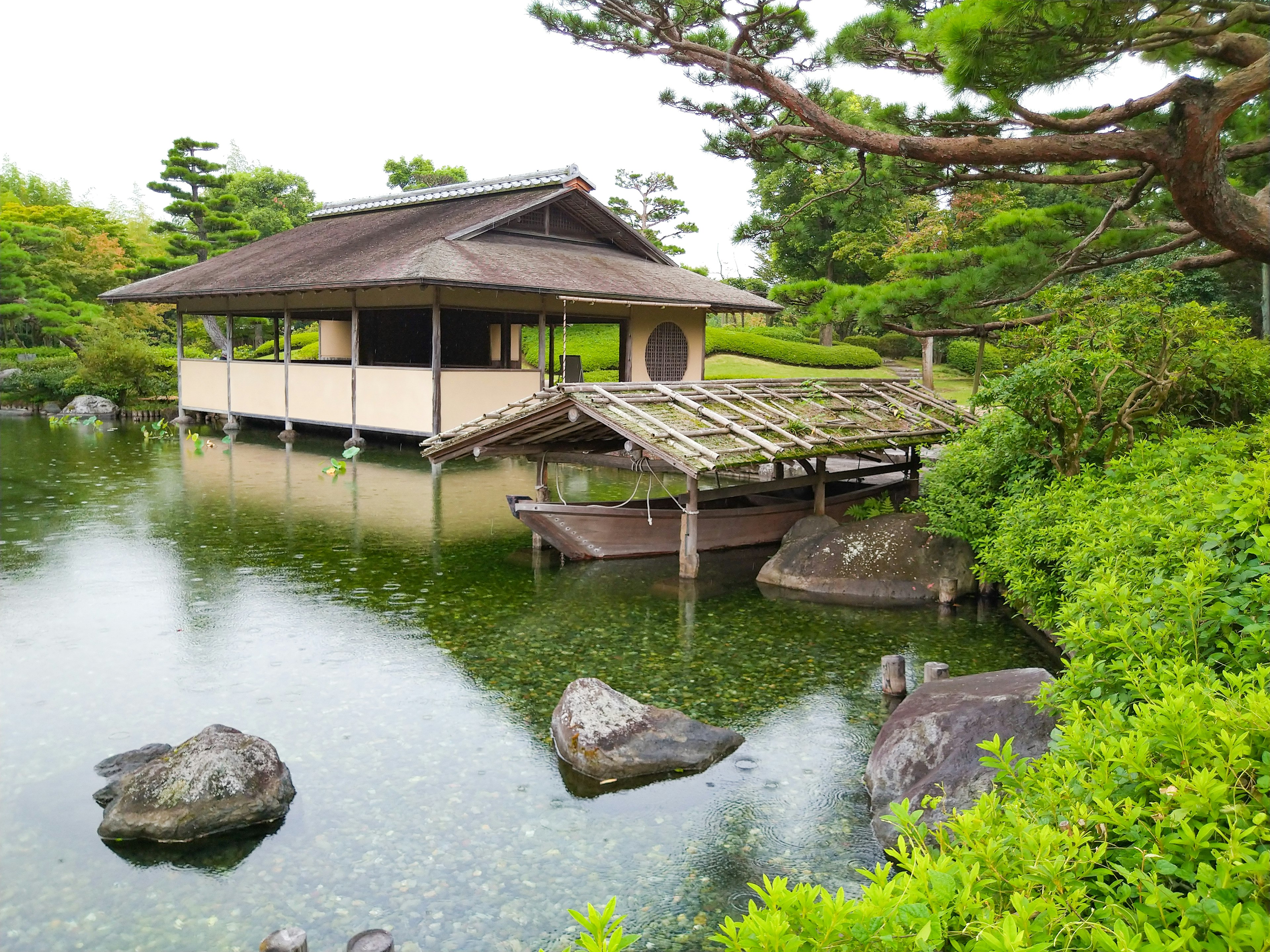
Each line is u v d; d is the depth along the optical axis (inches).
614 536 446.9
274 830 199.9
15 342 1534.2
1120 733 118.0
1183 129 279.3
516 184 919.0
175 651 311.0
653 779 225.6
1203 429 332.8
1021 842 95.6
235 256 1045.8
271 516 544.7
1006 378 349.7
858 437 459.8
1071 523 274.8
